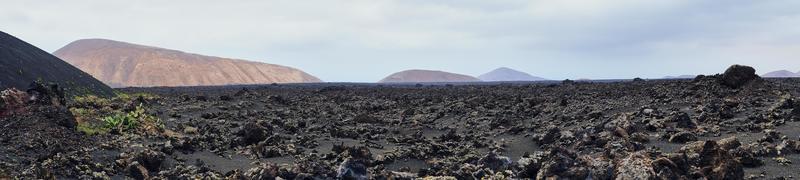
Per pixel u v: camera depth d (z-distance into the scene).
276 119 32.09
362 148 20.59
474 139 25.86
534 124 29.30
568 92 46.50
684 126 25.02
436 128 31.39
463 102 42.91
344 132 28.03
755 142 20.78
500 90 58.44
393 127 32.00
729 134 23.27
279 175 14.89
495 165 17.25
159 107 38.91
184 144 22.09
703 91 35.06
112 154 19.41
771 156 18.38
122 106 35.34
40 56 52.84
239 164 20.09
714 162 15.01
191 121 31.36
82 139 21.47
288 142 24.48
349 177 14.52
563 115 31.45
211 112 36.91
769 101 30.08
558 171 14.80
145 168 17.81
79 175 16.38
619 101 35.47
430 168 18.39
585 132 23.47
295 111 40.41
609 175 14.11
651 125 24.94
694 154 15.89
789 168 16.77
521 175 16.09
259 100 47.59
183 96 50.12
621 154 18.16
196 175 16.88
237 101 46.03
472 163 18.70
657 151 19.45
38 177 14.94
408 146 24.62
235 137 24.48
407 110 39.50
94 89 50.31
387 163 20.22
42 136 20.64
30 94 25.62
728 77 35.31
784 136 20.86
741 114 27.36
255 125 24.67
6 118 22.61
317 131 29.56
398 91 65.00
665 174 13.62
